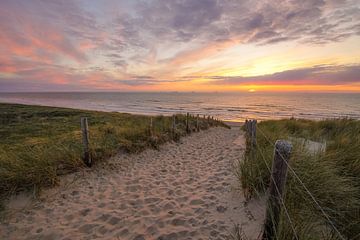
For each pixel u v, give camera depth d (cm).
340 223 252
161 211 362
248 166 387
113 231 307
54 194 409
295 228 210
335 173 342
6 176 399
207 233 290
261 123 1454
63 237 295
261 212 307
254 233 267
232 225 299
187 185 478
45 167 445
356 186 324
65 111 2239
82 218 343
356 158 378
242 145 895
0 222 320
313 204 270
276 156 207
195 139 1179
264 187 334
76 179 477
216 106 6481
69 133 883
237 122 3212
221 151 841
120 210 368
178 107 6041
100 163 575
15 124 1269
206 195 410
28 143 712
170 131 1096
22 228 313
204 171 577
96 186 471
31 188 400
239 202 353
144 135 874
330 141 561
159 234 296
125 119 1587
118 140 757
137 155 715
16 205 361
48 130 1042
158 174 567
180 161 704
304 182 297
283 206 207
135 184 490
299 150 380
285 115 3944
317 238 210
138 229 310
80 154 557
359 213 265
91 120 1509
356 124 855
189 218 333
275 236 208
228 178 486
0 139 830
